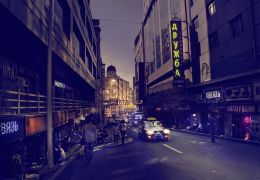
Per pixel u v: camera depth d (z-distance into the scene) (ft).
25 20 29.37
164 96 152.97
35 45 38.42
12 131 23.86
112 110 372.58
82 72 88.17
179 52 106.52
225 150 47.16
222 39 79.05
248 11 64.34
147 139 63.93
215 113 82.84
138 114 157.69
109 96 376.89
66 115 56.08
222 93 77.82
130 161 38.09
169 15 142.31
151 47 207.41
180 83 106.01
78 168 33.78
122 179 27.35
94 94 173.06
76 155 44.32
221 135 76.69
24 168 30.86
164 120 146.41
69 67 63.16
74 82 96.94
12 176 26.55
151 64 207.41
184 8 111.24
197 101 97.40
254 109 62.18
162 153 44.70
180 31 107.34
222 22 79.05
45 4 38.68
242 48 67.62
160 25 169.58
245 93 66.44
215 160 36.88
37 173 30.50
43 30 36.94
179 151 46.50
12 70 35.76
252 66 63.05
